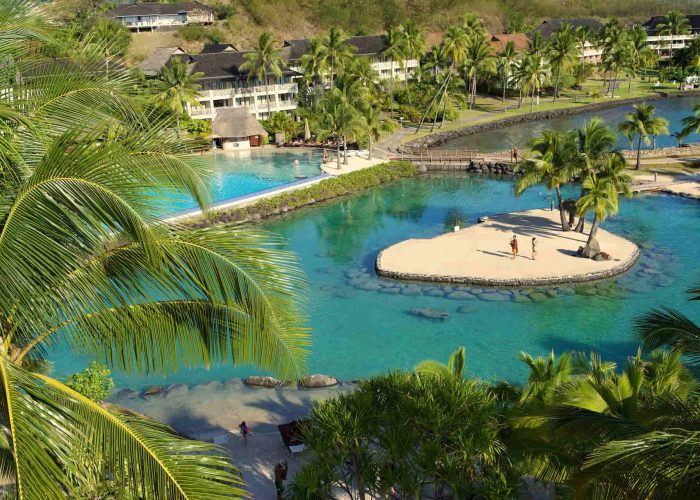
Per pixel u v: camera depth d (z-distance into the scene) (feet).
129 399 92.02
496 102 385.50
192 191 27.99
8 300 23.72
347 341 110.11
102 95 31.04
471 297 124.98
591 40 451.53
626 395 49.60
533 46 388.57
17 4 30.04
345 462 48.49
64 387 25.45
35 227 23.79
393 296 127.65
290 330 30.42
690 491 30.96
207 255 29.09
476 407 46.93
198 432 82.79
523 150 265.13
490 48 369.09
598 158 146.20
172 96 259.39
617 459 32.55
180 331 31.09
